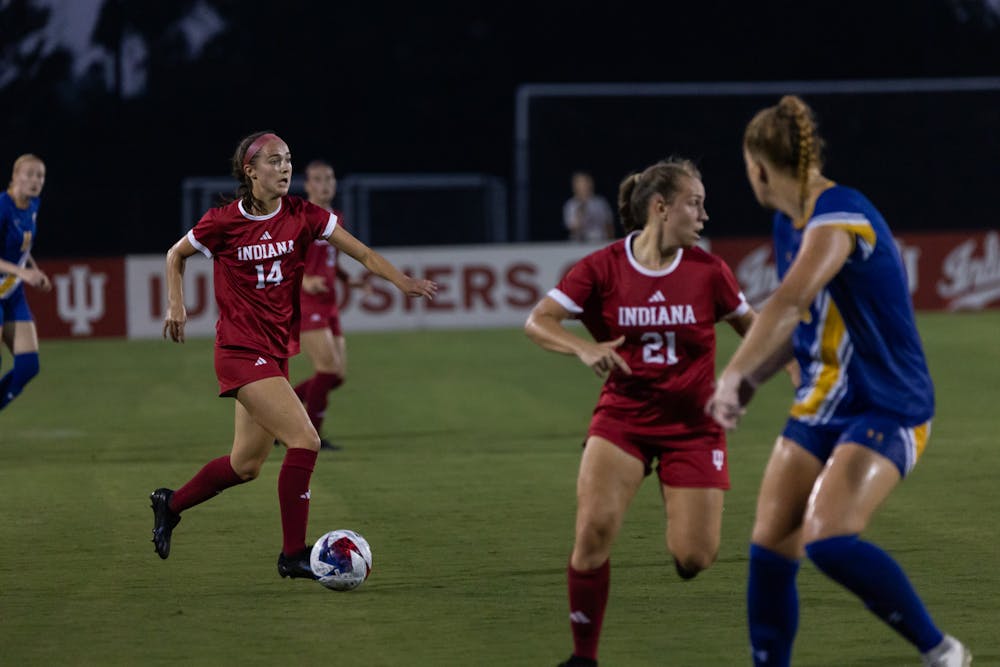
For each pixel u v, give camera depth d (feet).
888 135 280.92
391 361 192.44
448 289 231.71
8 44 283.18
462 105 364.17
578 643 58.75
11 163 284.00
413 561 81.56
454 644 64.44
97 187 286.87
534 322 59.82
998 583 74.64
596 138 286.87
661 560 80.69
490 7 362.33
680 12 357.20
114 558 82.94
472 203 265.95
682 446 60.18
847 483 50.98
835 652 62.54
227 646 64.39
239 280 76.13
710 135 285.84
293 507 74.90
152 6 334.85
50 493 104.63
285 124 351.87
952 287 238.89
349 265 229.25
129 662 62.08
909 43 343.87
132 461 119.24
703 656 62.39
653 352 59.57
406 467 114.93
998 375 168.76
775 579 53.47
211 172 342.03
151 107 334.24
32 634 66.59
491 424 139.85
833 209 50.14
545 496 101.91
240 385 75.87
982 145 278.26
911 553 82.23
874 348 51.57
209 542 87.04
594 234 244.63
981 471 109.91
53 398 162.40
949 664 52.29
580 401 155.33
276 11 347.36
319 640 65.26
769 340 49.19
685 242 59.21
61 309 223.92
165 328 78.59
